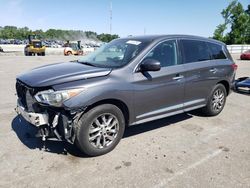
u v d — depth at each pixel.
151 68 3.84
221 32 59.09
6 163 3.44
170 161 3.61
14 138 4.21
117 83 3.69
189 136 4.50
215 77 5.29
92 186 3.00
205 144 4.20
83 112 3.48
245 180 3.19
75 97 3.31
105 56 4.51
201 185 3.06
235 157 3.77
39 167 3.36
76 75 3.54
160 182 3.10
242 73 13.80
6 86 8.62
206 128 4.92
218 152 3.92
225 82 5.71
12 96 7.15
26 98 3.63
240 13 56.16
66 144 4.02
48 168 3.34
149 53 4.13
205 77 5.05
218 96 5.59
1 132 4.44
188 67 4.67
